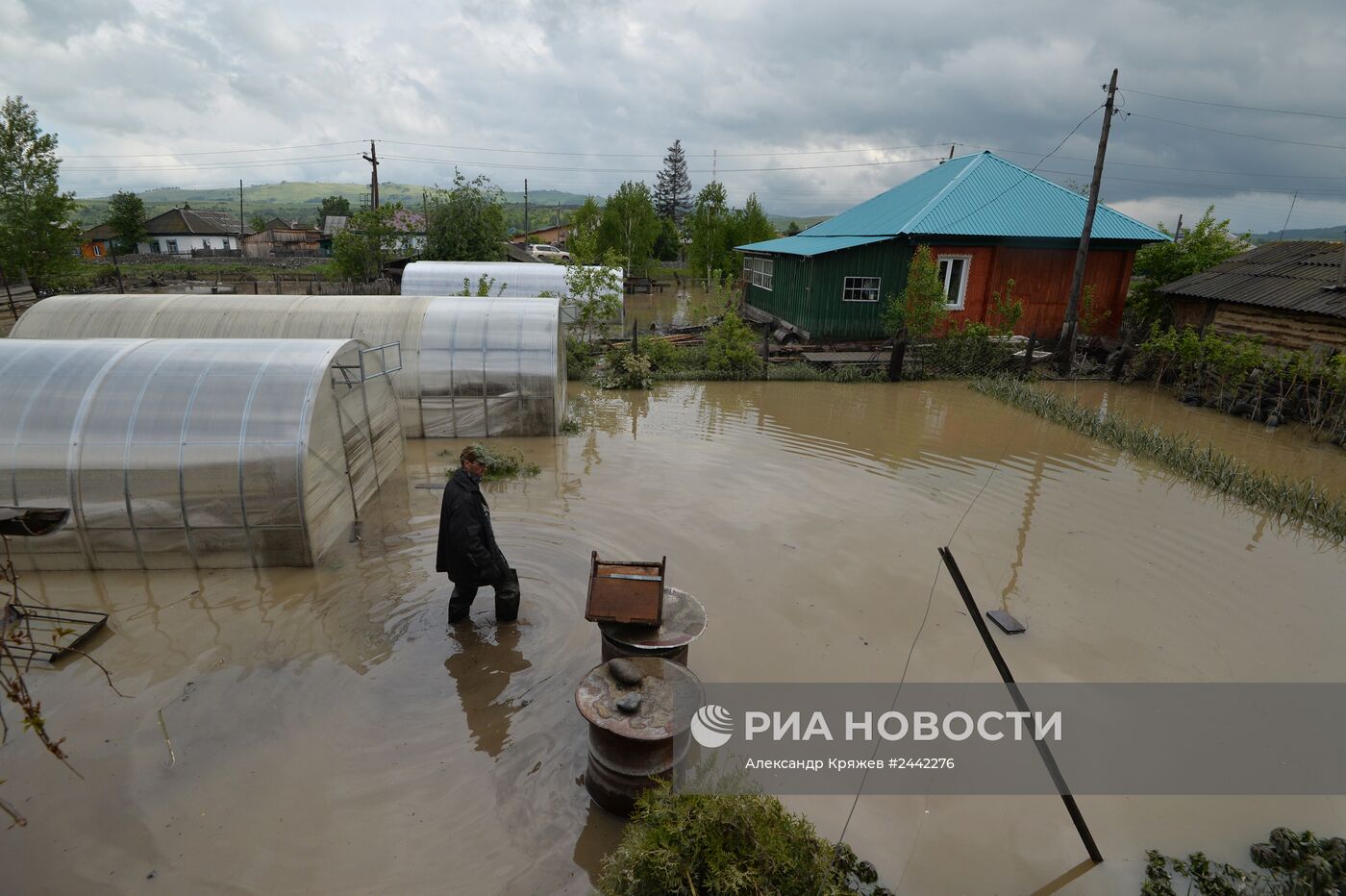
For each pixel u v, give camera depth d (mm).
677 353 19750
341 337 13188
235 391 8000
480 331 13164
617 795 4723
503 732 5578
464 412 13086
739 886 3779
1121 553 8922
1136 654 6824
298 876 4320
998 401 16969
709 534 9055
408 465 11625
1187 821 4957
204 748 5301
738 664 6461
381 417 10461
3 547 7691
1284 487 10820
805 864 4047
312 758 5254
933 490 10844
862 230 24594
